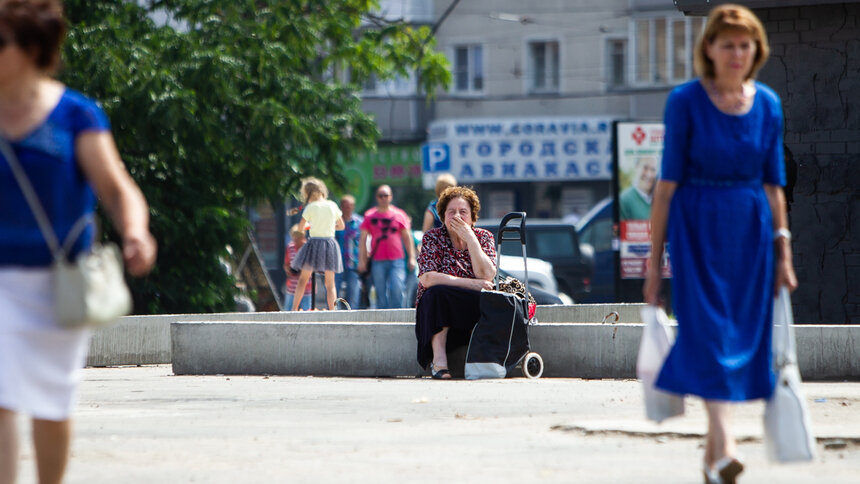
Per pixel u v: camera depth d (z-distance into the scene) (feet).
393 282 166.20
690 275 42.09
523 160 398.01
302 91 197.57
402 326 99.09
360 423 63.57
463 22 404.16
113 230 179.22
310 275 161.38
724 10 42.47
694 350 41.81
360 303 177.27
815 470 46.98
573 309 146.51
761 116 42.83
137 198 34.88
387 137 401.08
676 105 42.70
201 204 186.29
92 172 34.50
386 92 401.29
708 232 42.24
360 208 403.13
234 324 106.63
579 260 267.39
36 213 33.83
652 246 43.24
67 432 36.04
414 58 234.99
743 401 42.01
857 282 117.80
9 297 33.65
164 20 200.44
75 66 176.14
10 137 33.94
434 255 95.20
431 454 51.52
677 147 42.55
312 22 209.05
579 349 94.17
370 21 239.91
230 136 184.96
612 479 44.86
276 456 51.03
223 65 183.01
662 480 44.60
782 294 43.57
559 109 399.85
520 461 49.34
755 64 42.91
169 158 184.03
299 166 196.24
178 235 181.88
